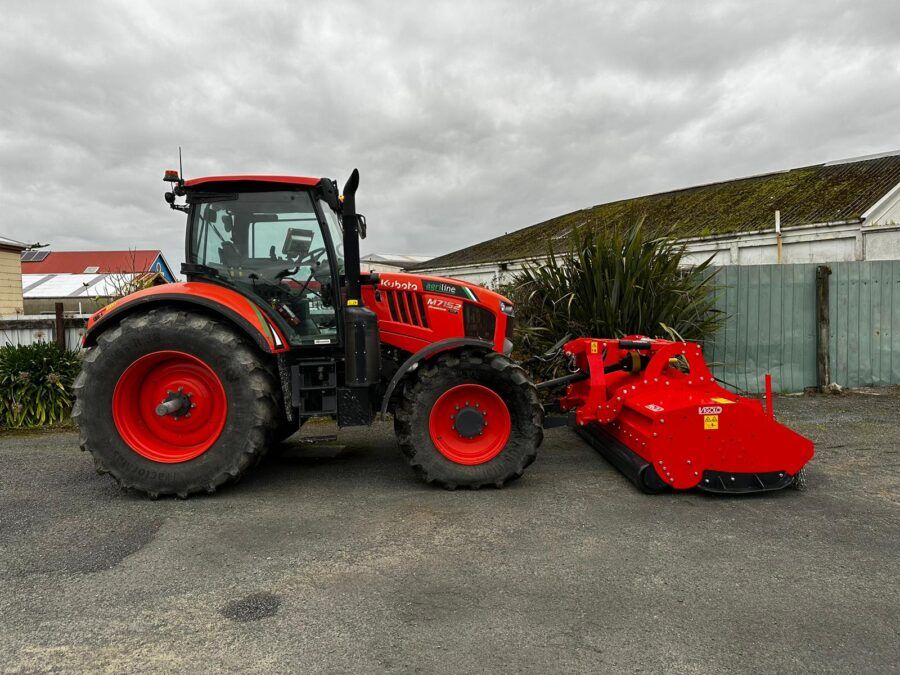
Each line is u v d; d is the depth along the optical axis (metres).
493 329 4.27
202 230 4.11
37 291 25.59
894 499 3.62
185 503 3.63
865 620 2.24
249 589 2.50
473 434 3.88
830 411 6.26
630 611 2.31
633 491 3.82
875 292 7.44
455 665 1.96
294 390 3.93
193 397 3.80
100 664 1.97
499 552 2.86
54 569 2.70
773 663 1.97
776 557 2.80
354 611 2.31
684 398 3.88
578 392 4.89
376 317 3.97
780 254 13.09
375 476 4.22
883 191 13.00
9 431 5.86
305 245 4.12
